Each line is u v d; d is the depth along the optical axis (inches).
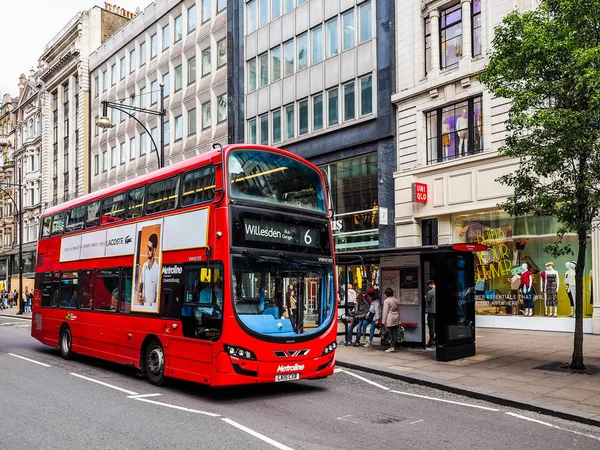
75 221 614.5
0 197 2608.3
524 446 275.0
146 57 1572.3
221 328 364.8
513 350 573.0
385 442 277.4
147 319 448.5
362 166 951.0
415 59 863.7
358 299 645.9
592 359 509.0
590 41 441.4
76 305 584.4
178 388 427.2
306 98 1054.4
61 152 2060.8
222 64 1284.4
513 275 745.0
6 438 286.2
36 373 505.4
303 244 409.7
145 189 479.8
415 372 467.2
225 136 1254.9
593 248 657.6
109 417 330.3
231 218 376.2
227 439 282.0
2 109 2706.7
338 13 992.9
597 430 309.4
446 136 828.6
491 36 764.0
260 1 1178.6
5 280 2480.3
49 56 2106.3
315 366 396.5
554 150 431.5
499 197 740.0
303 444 273.0
